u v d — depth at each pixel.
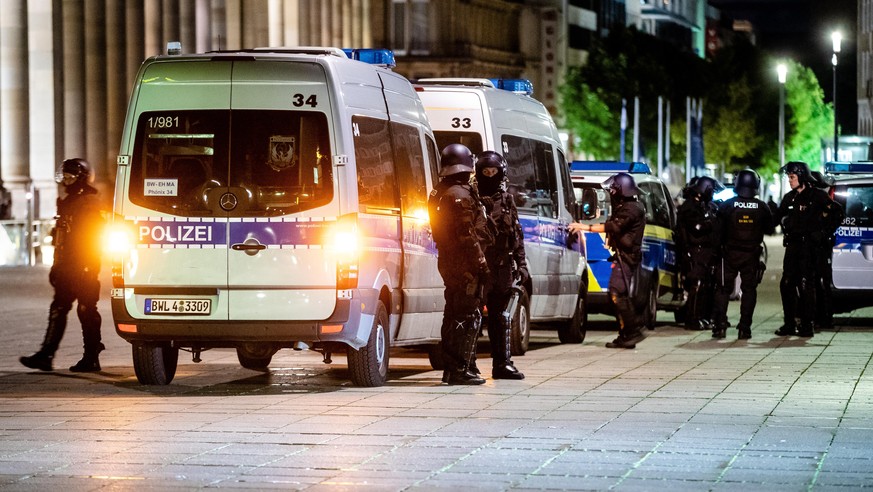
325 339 19.20
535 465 13.45
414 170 21.58
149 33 75.62
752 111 157.50
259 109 19.33
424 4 151.88
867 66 198.62
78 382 20.84
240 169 19.33
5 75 65.25
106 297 41.78
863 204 32.19
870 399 18.34
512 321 24.83
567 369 22.53
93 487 12.45
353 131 19.47
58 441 14.86
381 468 13.31
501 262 20.95
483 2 160.38
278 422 16.20
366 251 19.45
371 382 20.02
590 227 26.89
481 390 19.53
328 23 110.31
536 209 26.31
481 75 157.50
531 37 172.12
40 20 65.94
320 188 19.22
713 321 29.16
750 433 15.35
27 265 62.06
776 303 41.16
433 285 22.09
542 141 27.30
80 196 22.23
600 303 30.92
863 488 12.36
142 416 16.73
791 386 19.89
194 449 14.36
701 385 20.05
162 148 19.48
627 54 144.75
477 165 21.19
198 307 19.36
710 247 31.36
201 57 19.47
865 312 37.69
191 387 20.19
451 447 14.46
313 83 19.28
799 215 29.09
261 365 22.86
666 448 14.38
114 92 71.50
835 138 87.38
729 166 163.12
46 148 66.06
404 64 151.12
